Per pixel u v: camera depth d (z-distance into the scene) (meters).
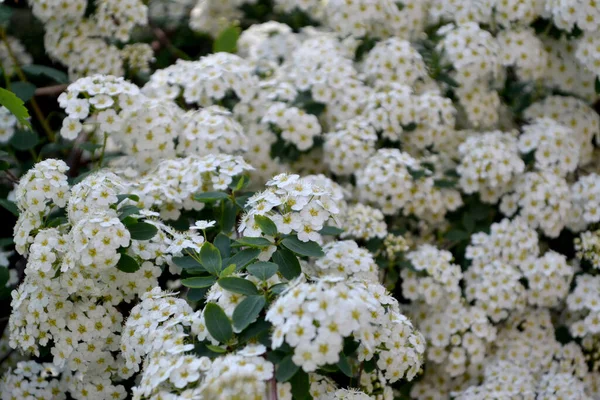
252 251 0.59
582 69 0.77
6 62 0.80
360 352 0.59
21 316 0.62
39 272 0.61
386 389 0.63
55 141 0.78
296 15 0.85
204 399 0.54
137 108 0.67
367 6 0.74
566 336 0.72
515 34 0.75
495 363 0.71
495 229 0.72
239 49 0.83
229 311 0.57
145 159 0.69
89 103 0.66
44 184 0.63
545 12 0.75
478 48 0.73
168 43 0.84
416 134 0.74
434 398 0.71
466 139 0.75
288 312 0.54
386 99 0.72
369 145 0.72
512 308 0.71
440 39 0.76
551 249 0.75
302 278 0.56
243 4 0.85
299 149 0.72
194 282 0.59
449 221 0.74
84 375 0.62
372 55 0.75
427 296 0.70
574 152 0.73
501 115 0.79
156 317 0.58
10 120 0.73
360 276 0.64
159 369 0.55
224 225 0.65
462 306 0.70
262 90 0.74
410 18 0.77
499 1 0.75
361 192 0.71
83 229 0.59
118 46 0.80
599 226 0.74
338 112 0.74
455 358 0.70
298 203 0.59
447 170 0.74
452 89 0.76
